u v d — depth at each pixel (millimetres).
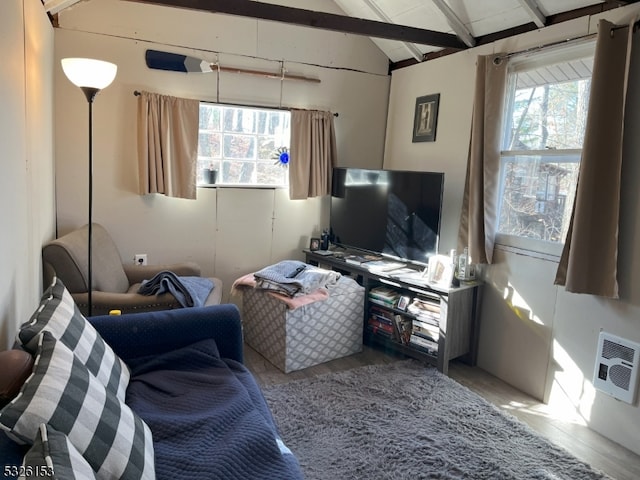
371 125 4312
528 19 2928
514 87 3037
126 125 3438
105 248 3104
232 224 3879
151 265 3504
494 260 3137
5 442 1078
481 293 3211
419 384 2883
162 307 2682
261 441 1507
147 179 3447
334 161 4105
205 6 2836
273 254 4074
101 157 3396
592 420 2523
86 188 3377
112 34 3328
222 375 1964
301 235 4172
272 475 1388
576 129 2672
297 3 3865
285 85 3912
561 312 2691
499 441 2311
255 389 1934
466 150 3428
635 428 2322
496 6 2994
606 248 2355
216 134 3781
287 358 3004
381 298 3449
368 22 3184
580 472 2104
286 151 4004
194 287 2994
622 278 2365
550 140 2820
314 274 3264
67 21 3207
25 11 2117
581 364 2578
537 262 2838
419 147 3912
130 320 2053
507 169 3074
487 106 3031
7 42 1748
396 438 2289
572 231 2443
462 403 2670
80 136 3320
